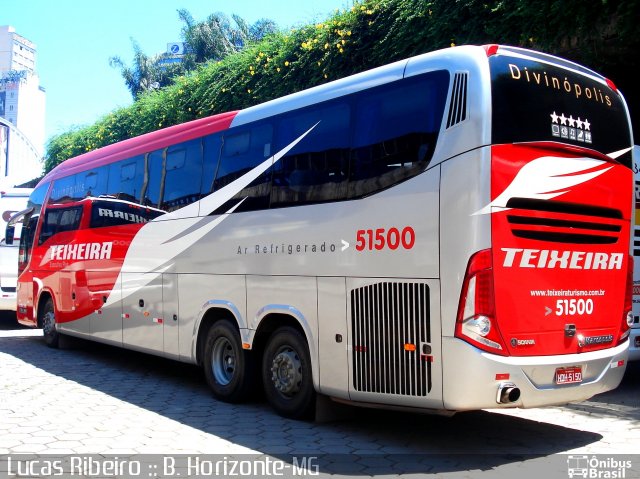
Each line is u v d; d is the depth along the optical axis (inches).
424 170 223.3
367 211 239.9
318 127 269.4
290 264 271.1
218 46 1233.4
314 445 236.1
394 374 226.4
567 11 371.9
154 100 776.9
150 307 366.0
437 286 214.8
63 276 474.0
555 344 224.4
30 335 591.5
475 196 209.8
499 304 210.2
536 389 216.5
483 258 208.4
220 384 312.2
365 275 238.1
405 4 460.4
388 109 241.3
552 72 236.5
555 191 227.3
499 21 405.7
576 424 270.7
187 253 336.2
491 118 214.1
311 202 265.0
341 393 245.6
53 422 269.4
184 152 351.3
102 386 352.5
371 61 496.1
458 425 267.9
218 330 314.2
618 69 423.2
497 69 220.7
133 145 405.1
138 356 469.7
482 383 206.4
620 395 329.1
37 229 529.0
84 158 475.8
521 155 219.6
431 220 218.5
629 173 261.0
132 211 390.3
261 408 298.4
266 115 298.7
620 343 250.8
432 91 227.6
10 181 1095.0
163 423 268.8
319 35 537.6
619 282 251.9
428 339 216.5
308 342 261.1
